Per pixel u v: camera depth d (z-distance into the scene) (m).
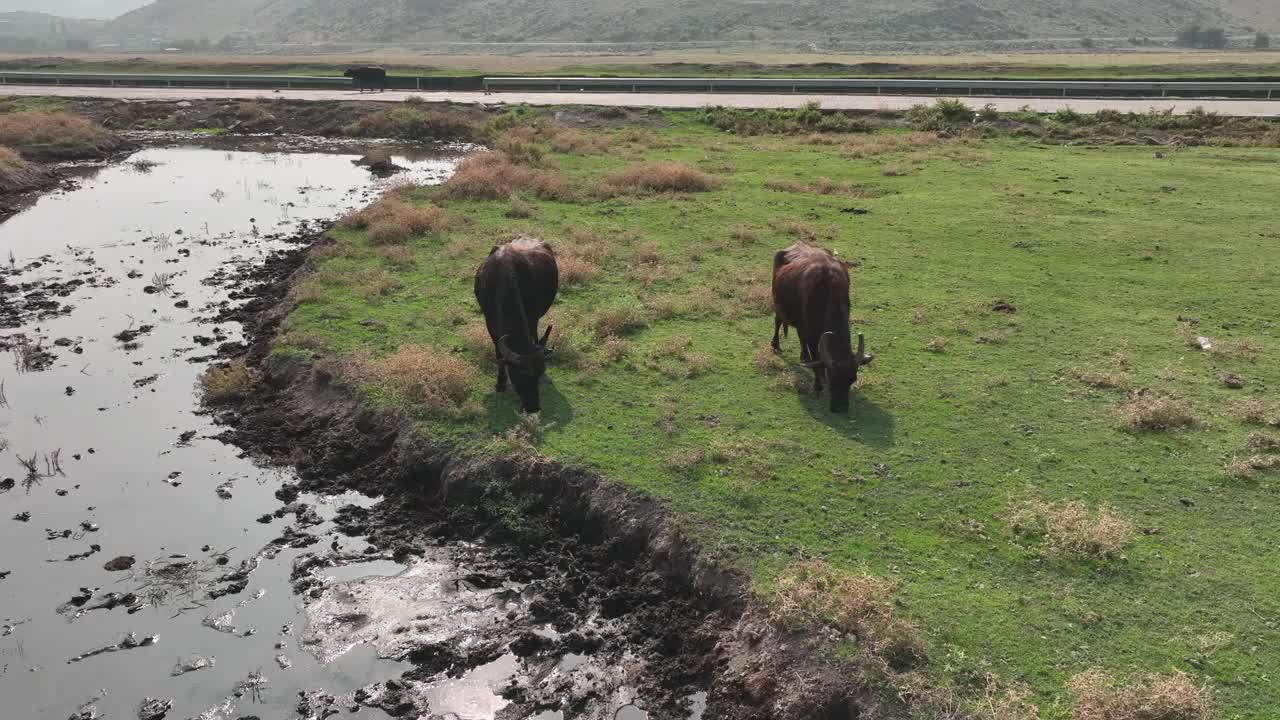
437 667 8.09
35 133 33.38
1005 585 8.01
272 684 7.89
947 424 10.83
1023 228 19.45
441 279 16.17
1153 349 13.02
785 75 67.25
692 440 10.48
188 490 10.73
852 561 8.35
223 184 28.05
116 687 7.82
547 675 8.02
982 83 45.56
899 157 28.98
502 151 29.17
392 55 179.00
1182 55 134.38
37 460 11.30
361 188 27.45
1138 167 26.48
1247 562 8.28
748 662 7.70
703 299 14.80
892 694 6.98
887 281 16.08
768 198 22.91
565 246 17.59
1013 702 6.70
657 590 8.81
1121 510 9.10
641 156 29.67
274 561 9.47
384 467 10.95
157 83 52.59
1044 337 13.49
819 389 11.54
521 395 10.95
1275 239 18.36
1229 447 10.27
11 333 15.21
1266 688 6.82
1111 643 7.30
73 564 9.38
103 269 18.80
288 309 15.15
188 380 13.51
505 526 9.81
